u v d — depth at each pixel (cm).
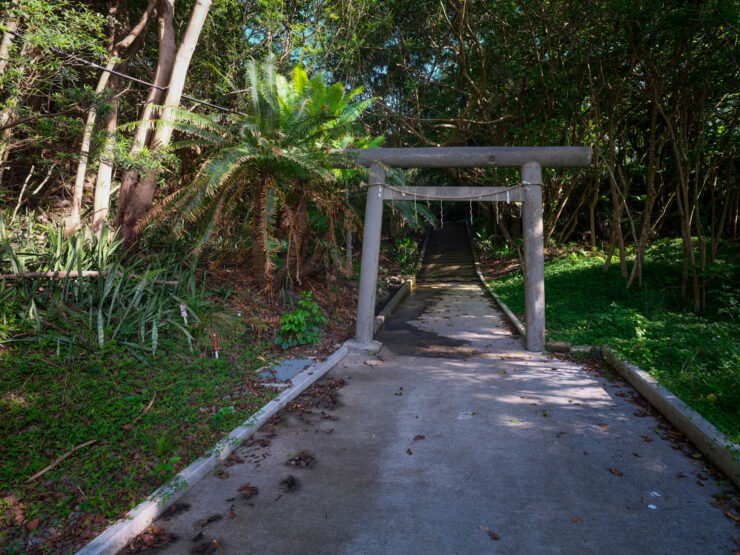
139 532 271
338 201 826
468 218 3139
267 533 272
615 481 329
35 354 461
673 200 1489
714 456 347
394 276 1695
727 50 823
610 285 1109
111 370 480
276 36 1226
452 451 380
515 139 1594
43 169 909
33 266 604
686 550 254
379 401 502
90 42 599
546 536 267
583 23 1022
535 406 484
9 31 523
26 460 328
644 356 582
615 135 1359
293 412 464
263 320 730
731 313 805
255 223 790
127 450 350
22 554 241
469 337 838
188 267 802
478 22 1267
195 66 1132
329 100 822
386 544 262
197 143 735
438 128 1658
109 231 796
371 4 1344
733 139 968
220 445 365
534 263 734
